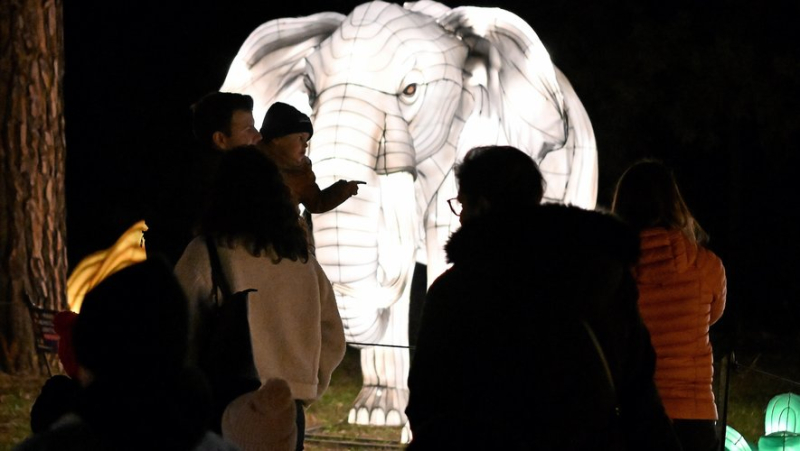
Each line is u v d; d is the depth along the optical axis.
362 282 8.51
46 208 11.52
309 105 8.99
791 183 22.12
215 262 4.16
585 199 10.11
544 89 9.24
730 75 20.94
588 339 3.36
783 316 21.05
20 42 11.36
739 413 11.12
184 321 2.52
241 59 9.20
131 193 23.28
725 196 22.80
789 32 21.30
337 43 8.78
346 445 8.38
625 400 3.49
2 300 11.29
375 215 8.50
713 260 4.74
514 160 3.66
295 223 4.31
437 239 9.23
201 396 2.52
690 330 4.66
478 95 9.14
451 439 3.25
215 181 4.24
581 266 3.40
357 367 13.62
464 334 3.39
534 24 21.86
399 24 8.79
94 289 2.48
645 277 4.66
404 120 8.62
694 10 21.61
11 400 9.95
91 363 2.45
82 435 2.41
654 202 4.75
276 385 3.61
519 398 3.33
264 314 4.22
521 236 3.44
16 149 11.38
